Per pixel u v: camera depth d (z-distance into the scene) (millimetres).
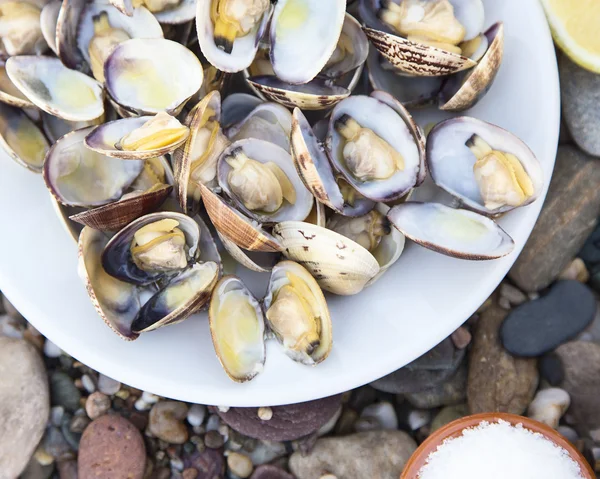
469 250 409
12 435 466
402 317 417
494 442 433
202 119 421
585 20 445
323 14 427
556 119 414
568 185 475
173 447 484
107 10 429
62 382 487
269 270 426
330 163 424
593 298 475
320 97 421
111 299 417
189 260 423
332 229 433
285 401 409
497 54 405
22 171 425
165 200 434
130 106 427
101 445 472
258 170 422
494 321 479
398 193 422
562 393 470
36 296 414
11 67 421
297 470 475
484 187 416
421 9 423
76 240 421
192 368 412
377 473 468
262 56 447
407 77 445
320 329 414
